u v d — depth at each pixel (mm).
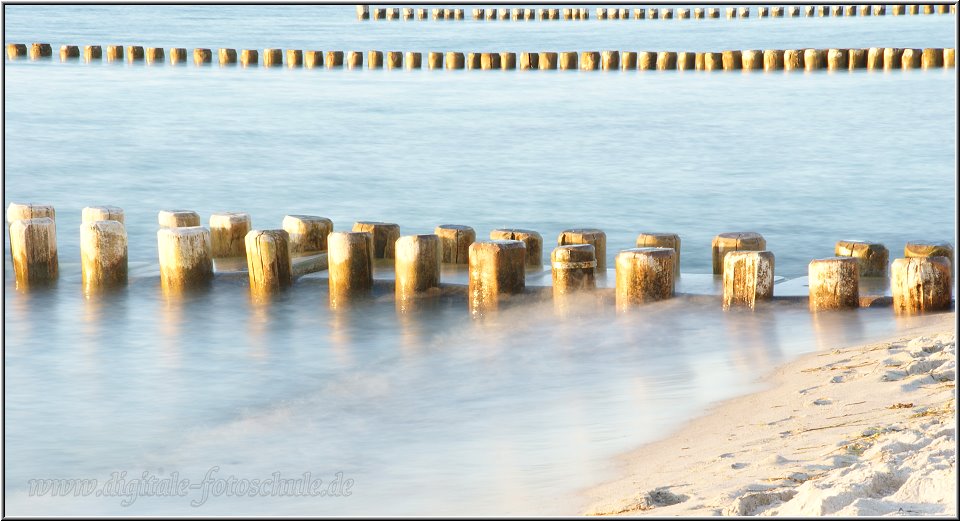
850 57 64500
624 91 57062
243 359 14648
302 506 9125
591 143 40969
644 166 35906
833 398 10898
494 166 36094
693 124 45531
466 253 18344
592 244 17500
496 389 12805
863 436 9242
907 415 9789
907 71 62844
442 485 9398
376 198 30781
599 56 67812
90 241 17719
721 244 17359
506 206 29516
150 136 42719
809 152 38188
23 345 15445
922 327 14062
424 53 81875
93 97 54938
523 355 14297
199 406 12727
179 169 35656
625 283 15883
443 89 58656
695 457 9422
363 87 59781
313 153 38906
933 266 14758
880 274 16859
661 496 8250
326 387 13336
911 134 41719
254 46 89625
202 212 28672
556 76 64812
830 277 15211
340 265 16797
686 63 66562
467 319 16141
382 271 18047
